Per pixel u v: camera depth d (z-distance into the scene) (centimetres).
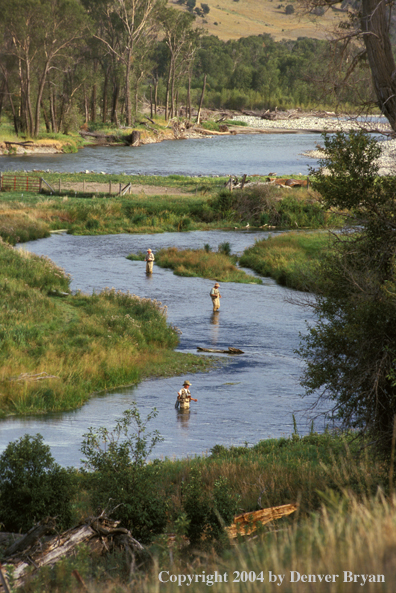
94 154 16638
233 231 8212
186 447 2059
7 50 15688
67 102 19475
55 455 1848
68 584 748
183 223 8344
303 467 1498
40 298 4091
